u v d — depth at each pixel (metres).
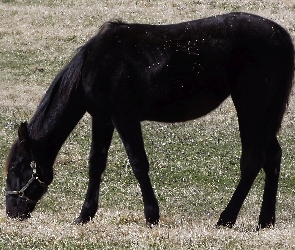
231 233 15.29
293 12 49.34
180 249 13.85
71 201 22.53
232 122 32.47
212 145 29.41
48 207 21.56
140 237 14.90
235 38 16.66
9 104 35.28
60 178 25.38
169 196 23.27
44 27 48.47
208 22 16.91
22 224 16.77
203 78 16.73
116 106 16.67
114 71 16.67
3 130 31.59
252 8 50.25
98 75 16.70
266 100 16.78
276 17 48.06
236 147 29.22
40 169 17.50
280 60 16.78
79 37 46.69
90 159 17.88
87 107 17.22
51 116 17.36
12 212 17.59
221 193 23.83
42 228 16.14
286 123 32.19
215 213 21.00
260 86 16.67
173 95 16.81
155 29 17.02
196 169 26.34
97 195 17.98
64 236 15.23
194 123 32.28
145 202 16.81
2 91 37.47
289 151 28.72
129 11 50.75
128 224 17.36
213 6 50.91
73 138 30.31
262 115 16.80
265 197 17.48
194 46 16.70
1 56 43.75
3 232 15.79
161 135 30.58
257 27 16.73
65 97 17.16
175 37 16.81
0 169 26.44
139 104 16.94
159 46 16.77
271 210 17.44
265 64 16.64
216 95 17.05
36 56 43.81
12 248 14.48
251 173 16.81
